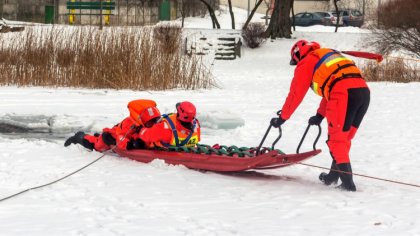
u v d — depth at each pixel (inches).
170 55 750.5
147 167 331.0
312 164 352.8
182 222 232.4
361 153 385.1
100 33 751.7
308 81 296.8
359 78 291.4
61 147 385.4
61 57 741.9
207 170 326.3
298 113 553.9
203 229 223.8
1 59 737.6
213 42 1428.4
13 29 902.4
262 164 304.0
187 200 265.0
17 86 727.1
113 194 272.2
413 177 317.7
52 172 315.3
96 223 229.9
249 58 1418.6
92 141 373.7
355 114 291.7
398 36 1232.2
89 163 339.0
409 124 495.2
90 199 263.9
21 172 314.7
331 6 2303.2
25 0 1902.1
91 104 581.6
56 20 1865.2
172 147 336.8
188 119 335.0
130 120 350.6
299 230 224.8
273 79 997.2
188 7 2082.9
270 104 615.5
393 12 1240.8
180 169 326.3
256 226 228.8
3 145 390.6
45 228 223.6
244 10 2369.6
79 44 741.9
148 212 245.3
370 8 2153.1
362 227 228.5
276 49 1486.2
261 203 261.7
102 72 732.0
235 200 266.2
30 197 267.3
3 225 227.8
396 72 911.7
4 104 572.1
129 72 729.0
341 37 1547.7
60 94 660.7
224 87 805.9
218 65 1310.3
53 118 494.6
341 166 286.5
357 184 301.4
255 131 462.6
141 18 1825.8
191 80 755.4
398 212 248.1
